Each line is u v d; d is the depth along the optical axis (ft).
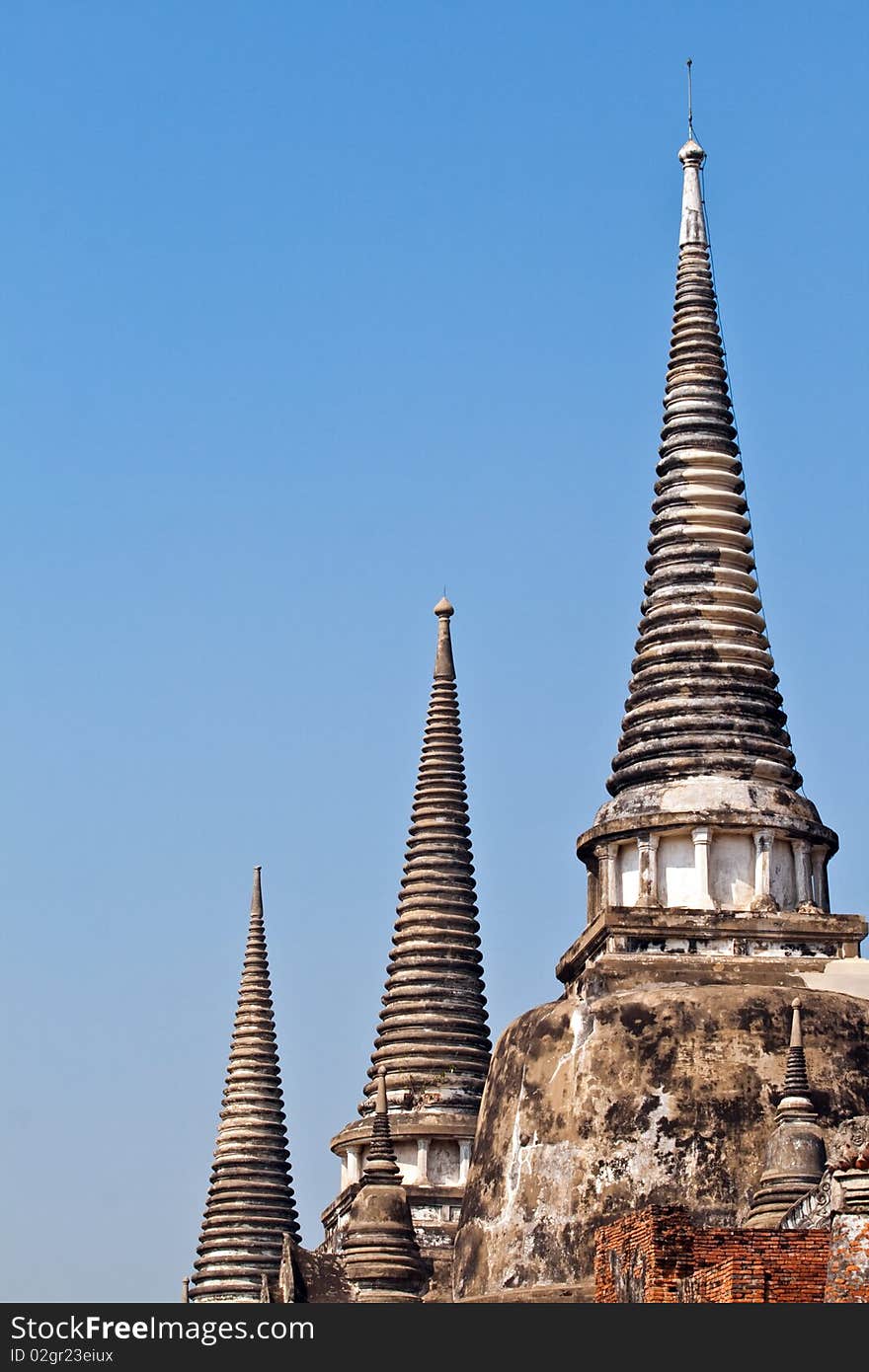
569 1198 275.59
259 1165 409.28
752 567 326.85
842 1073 277.03
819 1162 258.37
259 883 428.56
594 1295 254.68
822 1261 213.87
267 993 421.59
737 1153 273.13
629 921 294.87
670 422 333.21
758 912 297.53
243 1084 415.23
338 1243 361.92
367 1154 333.01
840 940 297.12
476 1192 290.56
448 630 398.01
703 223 342.64
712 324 337.52
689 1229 225.97
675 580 324.19
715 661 317.63
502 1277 277.85
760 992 282.56
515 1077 288.30
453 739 391.65
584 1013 284.82
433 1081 367.45
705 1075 277.03
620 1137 276.00
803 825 304.71
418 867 384.47
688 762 309.63
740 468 331.36
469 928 381.40
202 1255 405.59
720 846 303.68
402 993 375.86
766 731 314.55
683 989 284.41
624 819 304.91
